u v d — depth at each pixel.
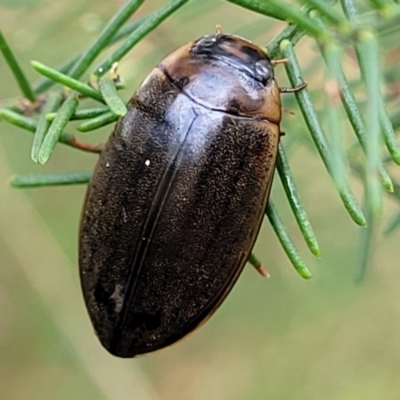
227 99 0.10
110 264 0.10
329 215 0.13
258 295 0.17
